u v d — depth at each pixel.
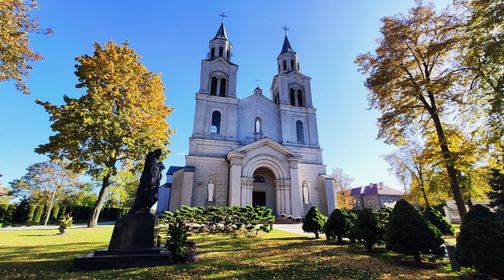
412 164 31.80
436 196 30.44
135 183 47.50
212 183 29.80
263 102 36.66
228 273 6.76
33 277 6.27
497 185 21.89
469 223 6.58
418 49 15.27
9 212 33.75
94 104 18.73
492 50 9.99
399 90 15.75
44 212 37.56
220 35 39.16
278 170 30.88
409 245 8.08
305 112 37.28
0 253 9.27
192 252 8.30
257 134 34.44
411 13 15.56
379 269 7.38
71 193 46.31
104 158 19.28
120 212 47.12
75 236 14.59
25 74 11.59
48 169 42.25
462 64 12.73
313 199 32.16
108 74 21.03
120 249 7.84
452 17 13.60
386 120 15.95
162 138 22.88
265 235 15.84
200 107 33.00
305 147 34.84
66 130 18.34
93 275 6.45
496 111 10.67
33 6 10.95
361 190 68.31
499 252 5.84
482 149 12.40
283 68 41.62
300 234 16.70
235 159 29.41
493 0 10.19
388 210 17.67
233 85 35.69
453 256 7.29
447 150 13.88
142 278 6.21
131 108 21.00
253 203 31.91
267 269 7.23
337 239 13.52
